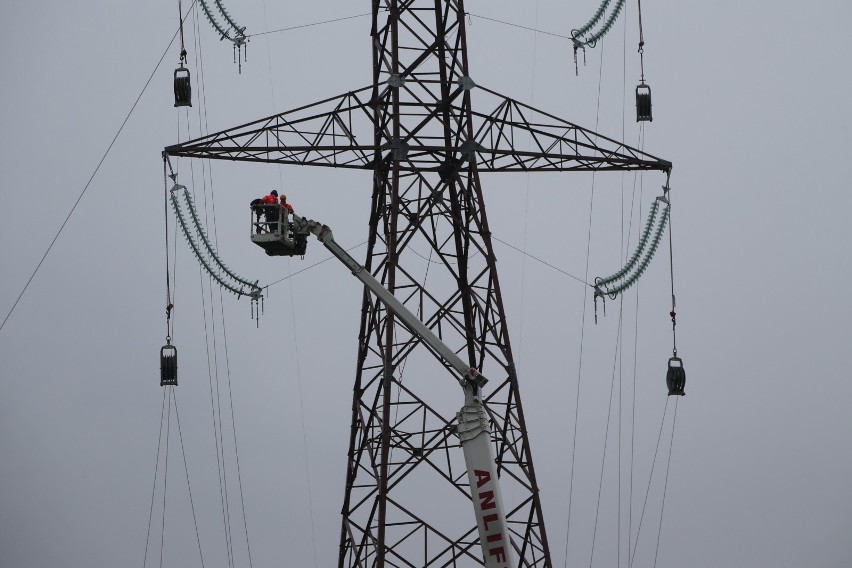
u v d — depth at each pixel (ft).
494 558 646.33
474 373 652.48
